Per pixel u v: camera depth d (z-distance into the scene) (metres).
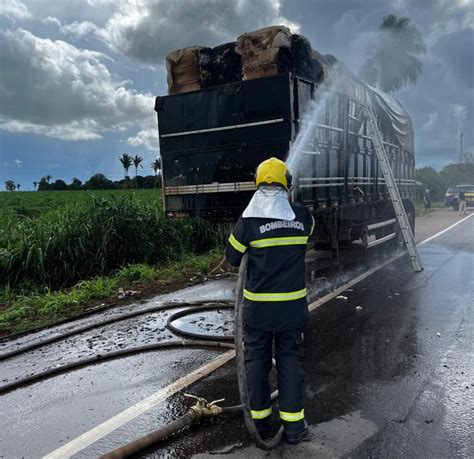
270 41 6.79
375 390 4.02
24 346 5.47
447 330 5.53
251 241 3.25
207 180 7.50
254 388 3.30
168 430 3.35
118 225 10.27
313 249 10.32
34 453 3.27
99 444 3.36
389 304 6.75
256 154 6.97
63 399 4.10
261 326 3.23
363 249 11.02
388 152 11.17
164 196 7.96
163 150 7.88
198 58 7.57
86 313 6.86
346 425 3.48
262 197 3.31
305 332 5.61
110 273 9.80
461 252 11.42
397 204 9.37
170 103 7.72
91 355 5.16
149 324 6.25
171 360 4.91
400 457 3.07
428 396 3.89
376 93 10.77
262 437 3.32
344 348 5.04
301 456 3.12
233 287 8.27
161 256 11.17
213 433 3.43
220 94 7.21
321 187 7.80
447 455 3.08
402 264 9.88
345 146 8.69
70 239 9.55
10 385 4.36
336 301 6.98
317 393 4.00
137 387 4.28
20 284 8.66
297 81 6.81
